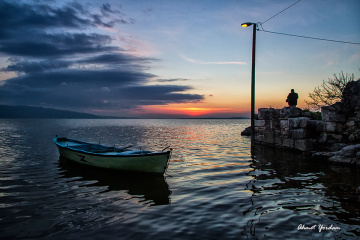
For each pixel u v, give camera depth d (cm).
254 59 1845
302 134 1568
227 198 779
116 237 534
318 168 1173
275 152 1705
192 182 993
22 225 607
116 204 751
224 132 4794
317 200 734
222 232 545
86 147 1584
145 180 1050
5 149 2081
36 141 2805
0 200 797
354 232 529
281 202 726
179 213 665
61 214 676
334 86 1992
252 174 1100
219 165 1335
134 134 4253
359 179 955
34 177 1115
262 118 2077
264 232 538
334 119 1433
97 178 1095
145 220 623
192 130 5781
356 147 1180
